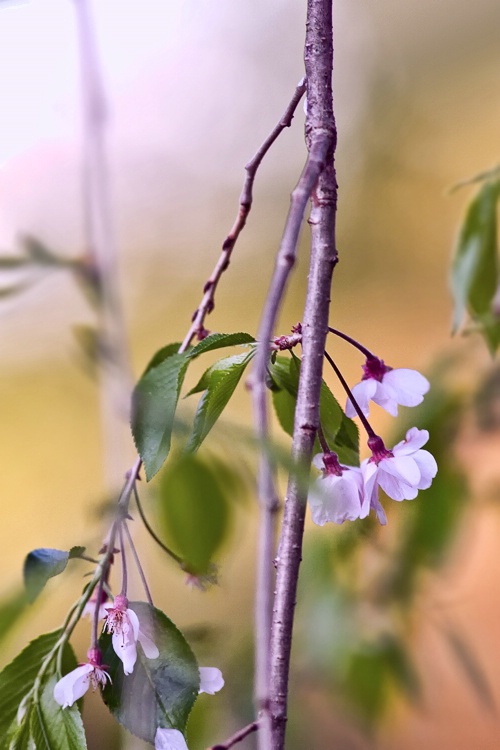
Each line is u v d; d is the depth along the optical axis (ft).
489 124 5.96
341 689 3.59
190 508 2.64
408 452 2.69
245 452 2.66
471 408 3.39
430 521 3.38
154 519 2.68
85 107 3.24
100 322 3.17
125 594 2.61
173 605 3.95
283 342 2.66
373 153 6.24
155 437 2.60
